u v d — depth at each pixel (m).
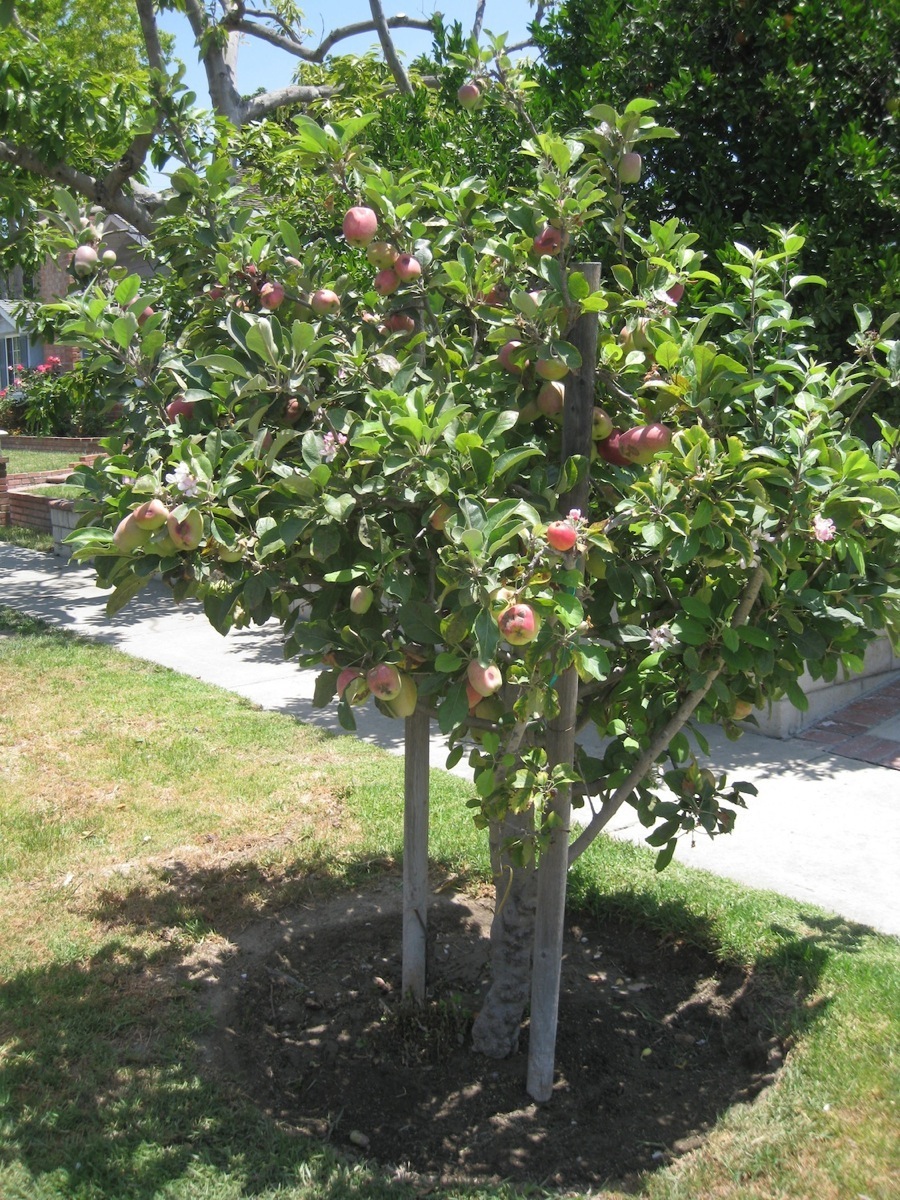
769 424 2.83
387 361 2.86
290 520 2.41
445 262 3.07
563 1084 3.17
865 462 2.53
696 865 4.41
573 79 6.25
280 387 2.73
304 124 3.06
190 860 4.48
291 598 2.92
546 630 2.42
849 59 5.76
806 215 5.62
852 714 6.36
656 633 2.60
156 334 2.80
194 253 3.43
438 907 4.12
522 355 2.68
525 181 6.00
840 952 3.58
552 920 2.96
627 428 2.92
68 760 5.69
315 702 2.79
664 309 2.92
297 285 3.26
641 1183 2.65
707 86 5.78
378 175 3.12
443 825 4.76
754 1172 2.62
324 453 2.55
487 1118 3.03
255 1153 2.74
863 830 4.75
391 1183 2.67
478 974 3.75
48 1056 3.11
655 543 2.43
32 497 13.62
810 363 3.21
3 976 3.56
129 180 7.26
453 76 6.71
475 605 2.24
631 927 3.94
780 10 5.92
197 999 3.46
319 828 4.78
